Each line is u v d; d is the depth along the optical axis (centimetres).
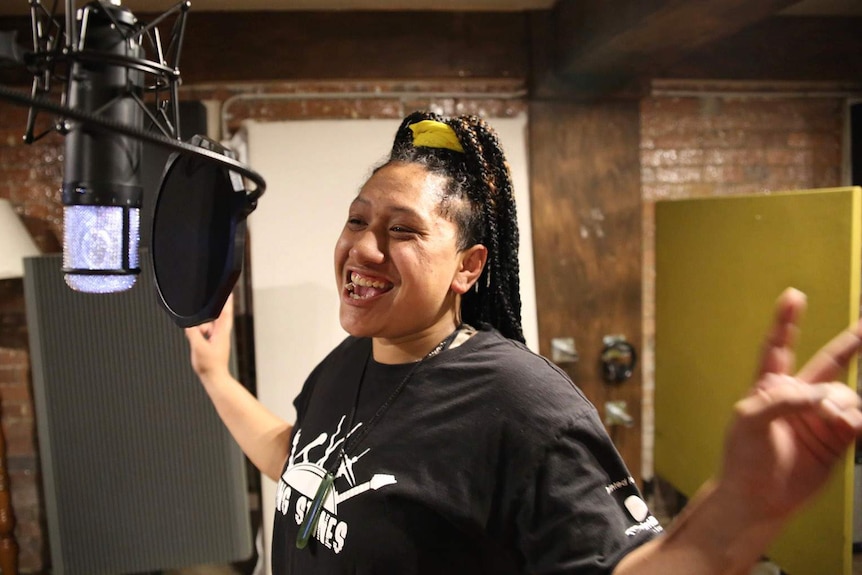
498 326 106
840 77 234
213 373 139
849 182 250
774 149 248
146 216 152
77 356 176
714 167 245
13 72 189
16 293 212
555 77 209
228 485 185
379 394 94
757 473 53
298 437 105
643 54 181
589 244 222
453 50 208
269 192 204
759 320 181
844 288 153
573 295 222
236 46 200
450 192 91
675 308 224
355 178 208
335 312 207
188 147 51
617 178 221
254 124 205
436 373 90
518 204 217
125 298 176
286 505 97
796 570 172
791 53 230
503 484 81
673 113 241
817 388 52
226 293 74
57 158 209
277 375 204
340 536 84
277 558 101
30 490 218
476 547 83
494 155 100
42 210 209
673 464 230
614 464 80
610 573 69
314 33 202
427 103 221
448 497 81
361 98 218
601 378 227
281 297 204
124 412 179
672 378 228
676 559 58
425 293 88
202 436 183
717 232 198
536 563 77
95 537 181
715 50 227
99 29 67
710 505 56
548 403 82
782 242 172
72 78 67
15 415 215
